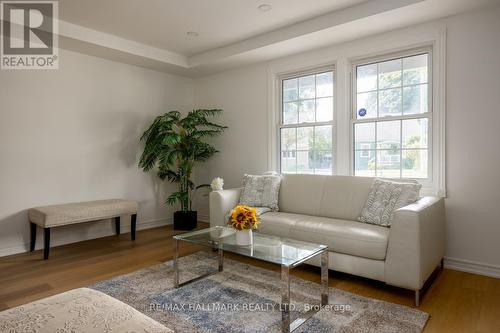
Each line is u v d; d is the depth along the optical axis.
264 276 2.78
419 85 3.19
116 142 4.31
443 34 2.96
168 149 4.35
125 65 4.38
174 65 4.44
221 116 4.85
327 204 3.29
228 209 3.57
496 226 2.75
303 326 1.94
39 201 3.63
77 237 3.95
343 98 3.61
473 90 2.83
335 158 3.74
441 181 2.99
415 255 2.22
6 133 3.39
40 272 2.89
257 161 4.44
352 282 2.66
